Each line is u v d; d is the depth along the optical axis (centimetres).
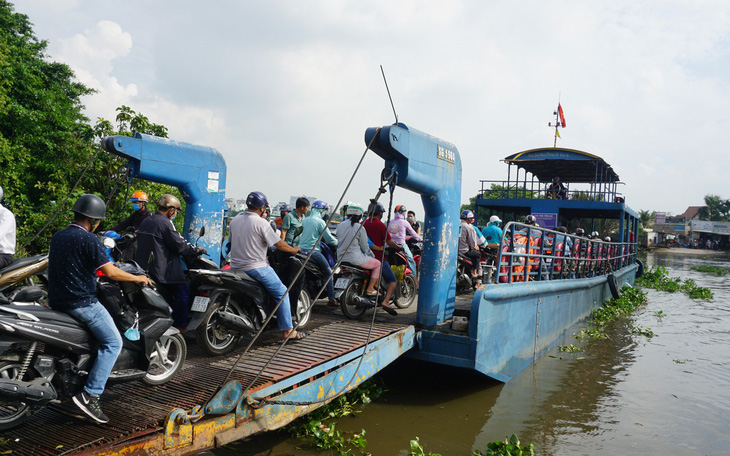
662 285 2406
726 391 784
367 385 707
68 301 367
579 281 1251
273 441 532
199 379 476
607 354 1005
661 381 827
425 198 740
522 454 517
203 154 779
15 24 2077
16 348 358
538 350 959
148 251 541
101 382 375
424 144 679
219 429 419
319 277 713
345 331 672
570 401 718
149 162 711
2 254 437
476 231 1130
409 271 905
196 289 551
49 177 1600
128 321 412
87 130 1659
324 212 753
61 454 330
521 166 2153
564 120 2270
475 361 699
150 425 379
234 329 555
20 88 1733
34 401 349
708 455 561
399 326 718
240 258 569
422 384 768
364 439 543
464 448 550
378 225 778
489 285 746
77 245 369
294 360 540
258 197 579
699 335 1231
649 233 8594
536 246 1002
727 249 8619
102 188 1370
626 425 637
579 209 1966
